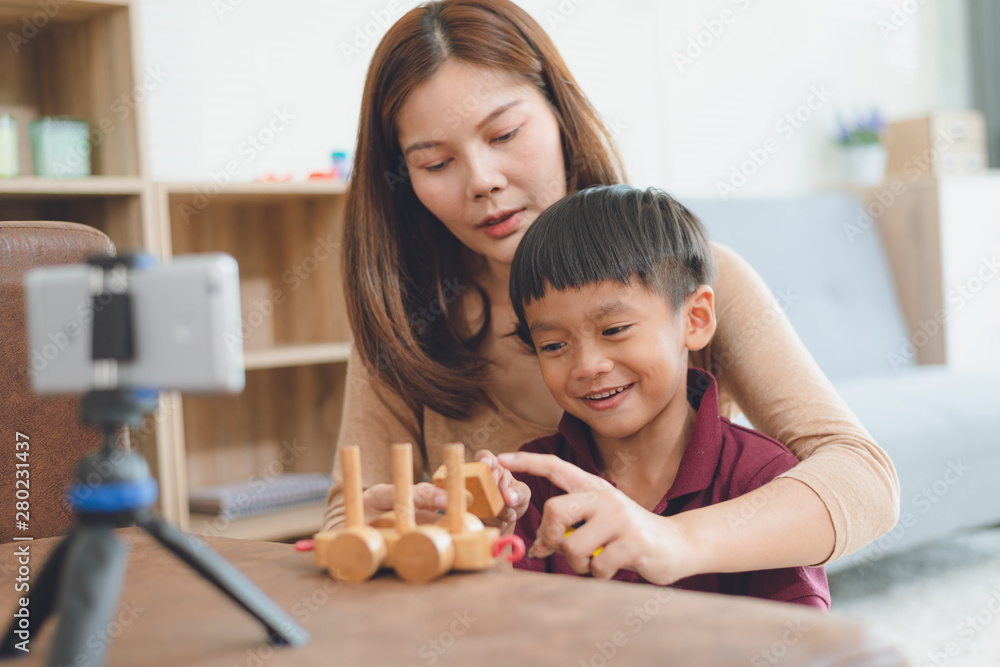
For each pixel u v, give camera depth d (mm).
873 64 3422
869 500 736
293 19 2326
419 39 939
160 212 1791
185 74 2174
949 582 2039
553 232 848
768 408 903
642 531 609
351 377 1089
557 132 985
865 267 2783
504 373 1056
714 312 940
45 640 474
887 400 2107
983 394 2193
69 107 1927
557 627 430
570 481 654
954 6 3619
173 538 429
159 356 413
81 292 420
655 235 837
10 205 1885
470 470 651
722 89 3082
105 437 426
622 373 832
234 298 417
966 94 3664
